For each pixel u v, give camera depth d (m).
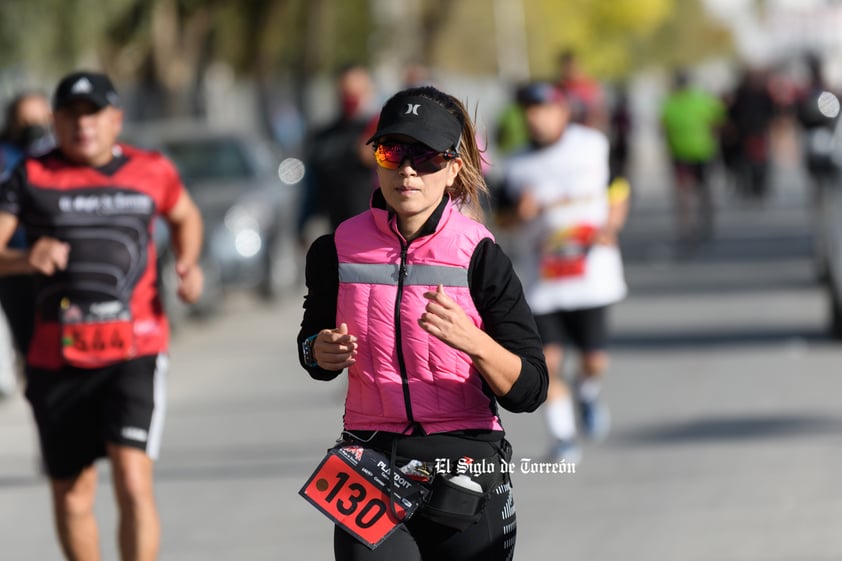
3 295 28.91
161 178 22.16
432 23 154.00
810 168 44.47
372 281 14.93
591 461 30.36
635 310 53.72
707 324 49.56
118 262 21.50
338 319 15.12
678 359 42.81
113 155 22.11
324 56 138.62
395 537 15.05
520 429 34.00
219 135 60.66
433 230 14.86
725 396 36.81
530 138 30.38
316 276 15.24
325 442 33.16
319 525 25.97
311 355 15.24
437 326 14.30
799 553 23.30
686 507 26.33
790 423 33.19
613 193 30.38
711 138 74.12
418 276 14.84
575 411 36.03
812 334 46.28
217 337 52.34
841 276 43.56
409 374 14.91
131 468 21.02
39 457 31.22
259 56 118.56
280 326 54.75
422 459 15.02
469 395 14.97
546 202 30.03
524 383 14.67
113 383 21.34
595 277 30.28
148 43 97.62
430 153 14.67
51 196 21.58
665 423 33.88
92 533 21.89
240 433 34.66
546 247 30.14
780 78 152.75
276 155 65.88
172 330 51.41
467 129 15.23
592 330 30.53
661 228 88.81
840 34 196.25
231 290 61.06
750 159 96.06
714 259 69.75
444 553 15.26
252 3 108.94
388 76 147.62
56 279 21.41
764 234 79.88
